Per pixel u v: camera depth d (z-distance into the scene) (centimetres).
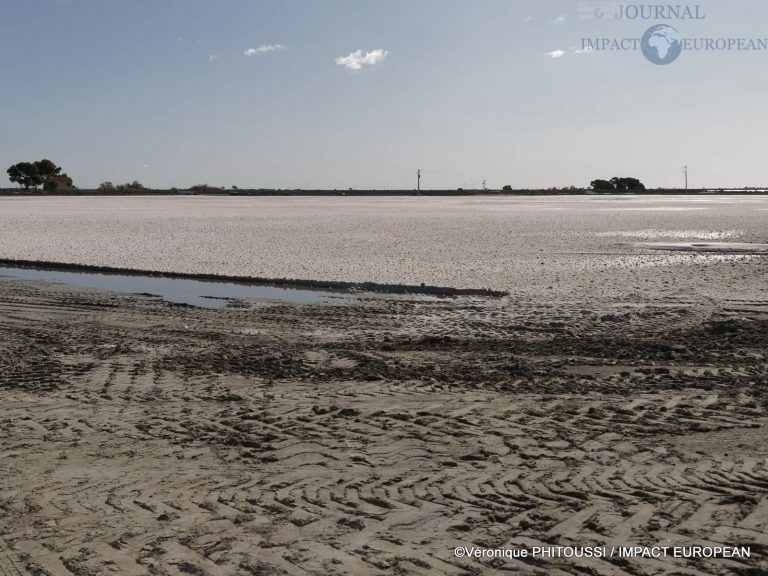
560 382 920
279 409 827
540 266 2248
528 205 8188
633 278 1972
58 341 1258
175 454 687
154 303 1680
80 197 11312
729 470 607
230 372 1012
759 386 878
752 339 1177
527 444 688
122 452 693
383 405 834
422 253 2642
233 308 1600
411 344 1196
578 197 13188
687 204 8538
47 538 513
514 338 1232
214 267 2269
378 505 560
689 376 935
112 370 1033
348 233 3597
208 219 4900
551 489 580
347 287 1888
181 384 949
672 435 703
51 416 814
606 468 621
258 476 626
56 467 655
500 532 508
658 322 1355
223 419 793
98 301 1711
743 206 7706
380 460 659
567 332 1274
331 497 577
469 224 4331
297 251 2731
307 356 1105
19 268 2366
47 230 3869
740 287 1797
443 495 575
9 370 1040
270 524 530
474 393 877
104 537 514
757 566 452
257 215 5481
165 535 515
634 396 848
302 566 467
